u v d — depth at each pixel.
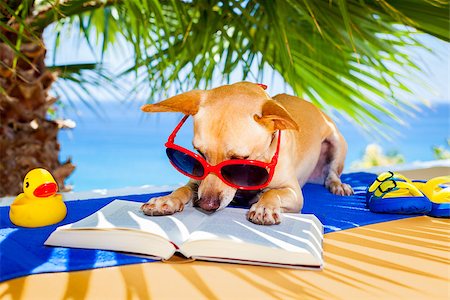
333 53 1.21
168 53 1.20
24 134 1.17
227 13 1.12
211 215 0.71
